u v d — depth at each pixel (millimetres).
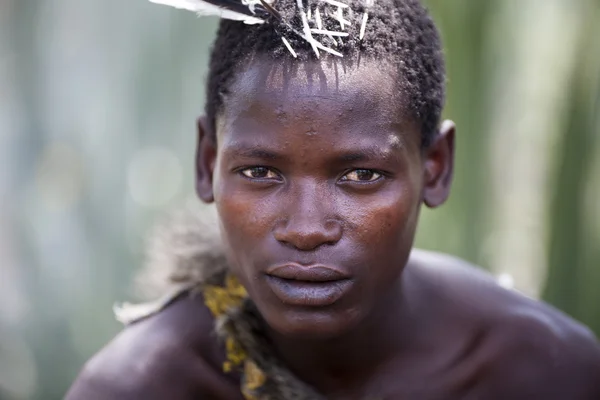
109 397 3879
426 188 3848
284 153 3275
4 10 9352
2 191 9297
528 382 4090
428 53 3689
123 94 9391
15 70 9375
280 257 3299
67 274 9297
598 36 7148
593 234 7164
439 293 4164
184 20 9305
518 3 7770
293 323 3340
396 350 4016
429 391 4020
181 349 3975
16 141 9391
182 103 9375
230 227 3447
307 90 3268
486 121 7348
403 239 3484
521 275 8336
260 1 3305
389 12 3525
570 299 7152
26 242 9312
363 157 3297
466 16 7223
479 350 4090
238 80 3414
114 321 9328
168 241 4254
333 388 4000
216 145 3711
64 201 9422
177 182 9352
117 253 9297
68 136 9406
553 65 7848
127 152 9398
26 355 9070
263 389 3881
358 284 3346
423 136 3643
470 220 7309
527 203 8406
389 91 3383
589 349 4227
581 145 7133
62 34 9398
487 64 7305
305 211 3264
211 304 3973
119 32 9383
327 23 3395
